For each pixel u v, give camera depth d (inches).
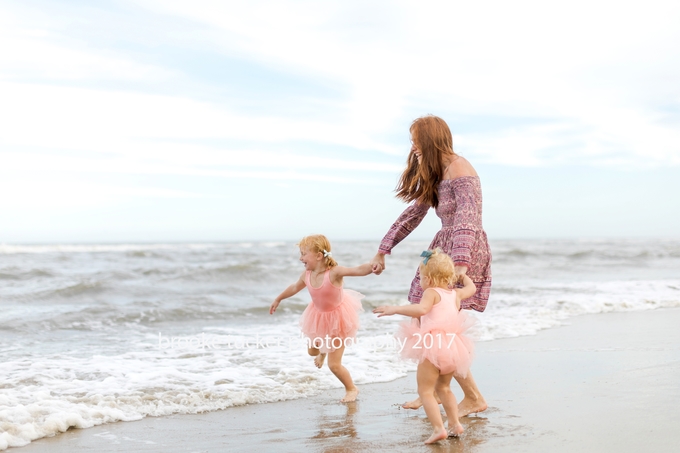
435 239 152.2
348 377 167.8
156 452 120.6
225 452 120.3
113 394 164.2
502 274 713.0
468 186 144.7
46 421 133.6
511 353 224.5
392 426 137.6
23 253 858.8
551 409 144.8
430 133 149.6
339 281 169.0
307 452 119.3
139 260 798.5
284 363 209.2
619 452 112.2
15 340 259.9
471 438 124.1
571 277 655.8
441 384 132.1
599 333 273.1
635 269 781.3
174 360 213.0
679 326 295.1
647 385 166.9
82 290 422.0
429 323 130.0
